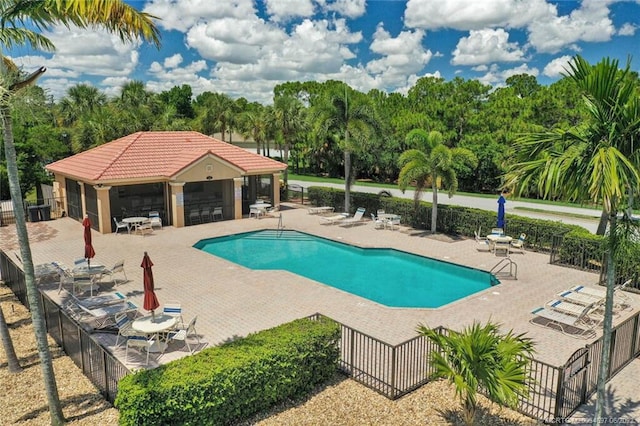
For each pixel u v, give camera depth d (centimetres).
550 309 1398
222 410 854
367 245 2303
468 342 776
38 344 880
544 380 1048
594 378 1035
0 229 2617
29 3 896
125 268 1903
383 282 1862
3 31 1028
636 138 712
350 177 3066
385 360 1132
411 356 1055
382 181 5559
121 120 4081
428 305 1616
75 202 2842
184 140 3033
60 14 902
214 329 1323
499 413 911
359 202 3083
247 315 1423
